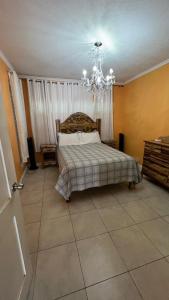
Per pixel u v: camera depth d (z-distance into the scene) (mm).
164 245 1491
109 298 1064
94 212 2037
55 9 1483
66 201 2256
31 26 1729
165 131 2990
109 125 4414
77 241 1565
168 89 2822
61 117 3998
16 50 2305
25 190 2707
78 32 1865
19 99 3199
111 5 1443
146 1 1401
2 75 2445
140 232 1666
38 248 1488
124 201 2287
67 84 3877
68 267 1291
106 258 1366
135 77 3686
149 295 1073
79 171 2217
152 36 1978
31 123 3836
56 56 2537
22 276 984
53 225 1807
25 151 3393
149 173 2836
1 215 747
